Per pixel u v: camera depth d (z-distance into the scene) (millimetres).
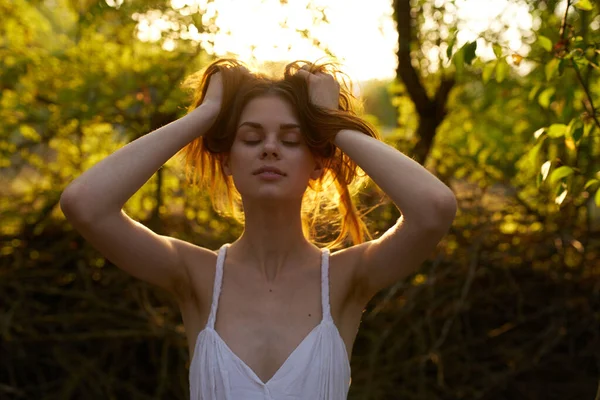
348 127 1841
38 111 4656
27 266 4656
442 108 4766
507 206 4730
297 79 1866
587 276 4664
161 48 4469
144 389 4629
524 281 4684
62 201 1746
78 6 4727
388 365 4418
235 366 1764
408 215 1744
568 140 2770
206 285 1881
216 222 4641
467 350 4660
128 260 1825
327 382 1775
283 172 1821
